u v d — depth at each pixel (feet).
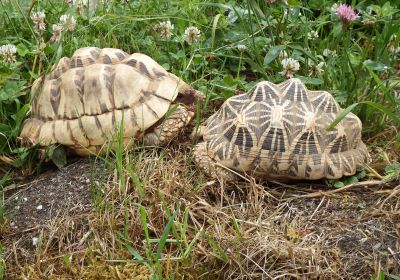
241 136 2.72
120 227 2.64
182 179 2.77
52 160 2.92
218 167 2.76
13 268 2.56
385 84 3.27
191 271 2.46
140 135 2.86
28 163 2.98
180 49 3.57
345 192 2.73
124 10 3.67
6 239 2.66
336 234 2.57
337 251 2.50
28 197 2.81
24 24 3.58
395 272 2.43
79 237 2.63
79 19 3.55
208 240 2.51
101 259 2.53
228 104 2.84
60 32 3.37
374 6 3.58
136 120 2.83
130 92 2.86
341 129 2.74
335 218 2.63
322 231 2.58
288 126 2.71
